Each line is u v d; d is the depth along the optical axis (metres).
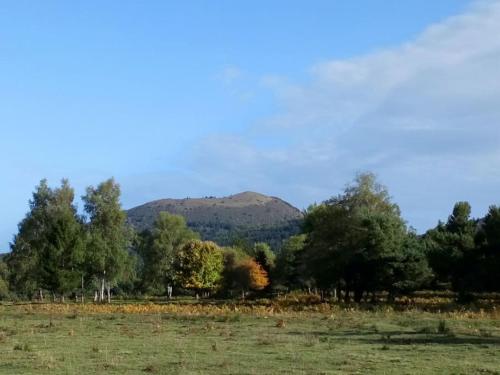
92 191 94.44
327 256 68.88
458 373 17.06
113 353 21.73
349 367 18.25
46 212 92.69
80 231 85.06
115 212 93.75
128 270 95.44
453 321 34.50
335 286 74.00
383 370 17.67
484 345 23.45
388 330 30.80
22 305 68.56
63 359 20.19
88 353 21.78
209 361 19.56
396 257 64.31
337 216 72.19
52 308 56.19
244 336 28.05
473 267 61.41
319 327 32.91
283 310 50.03
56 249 81.44
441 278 70.00
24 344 23.92
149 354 21.50
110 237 92.69
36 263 89.94
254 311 47.06
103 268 89.44
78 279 82.94
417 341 25.27
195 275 110.88
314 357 20.38
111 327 34.09
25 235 92.31
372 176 79.88
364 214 69.25
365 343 24.64
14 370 17.91
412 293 75.06
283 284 111.00
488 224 62.31
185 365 18.64
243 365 18.66
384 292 85.56
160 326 34.47
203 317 40.50
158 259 124.38
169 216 130.38
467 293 62.59
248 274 108.56
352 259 66.12
